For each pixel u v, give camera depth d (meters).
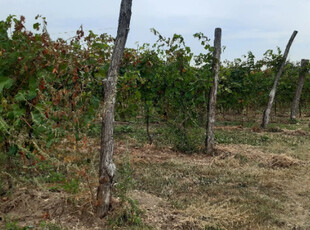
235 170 6.33
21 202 4.05
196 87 7.73
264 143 9.16
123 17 3.67
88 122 3.80
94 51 5.33
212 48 7.53
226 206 4.57
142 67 8.04
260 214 4.33
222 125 13.20
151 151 7.68
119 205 4.02
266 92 14.81
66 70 4.30
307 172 6.34
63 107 3.90
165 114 8.36
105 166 3.79
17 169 4.36
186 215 4.15
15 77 4.19
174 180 5.51
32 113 4.00
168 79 7.85
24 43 4.11
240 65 13.78
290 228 4.05
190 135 7.88
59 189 4.46
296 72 15.63
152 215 4.09
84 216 3.85
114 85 3.72
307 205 4.78
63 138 3.88
